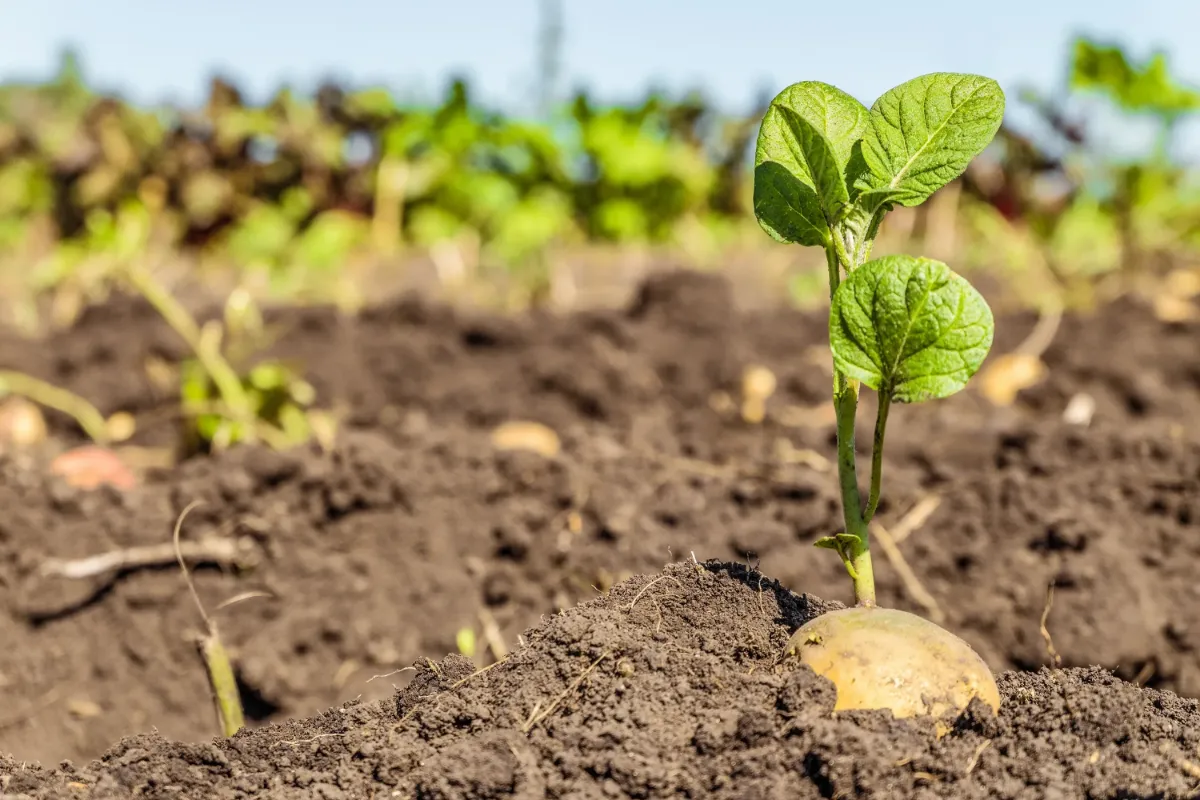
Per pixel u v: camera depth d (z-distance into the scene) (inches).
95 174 142.3
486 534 44.1
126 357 73.5
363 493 44.5
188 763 32.9
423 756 31.9
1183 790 30.7
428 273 122.5
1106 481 45.3
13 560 43.3
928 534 44.3
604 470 46.7
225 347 72.7
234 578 43.1
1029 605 42.2
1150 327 74.4
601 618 33.9
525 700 32.6
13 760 33.6
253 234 134.9
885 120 32.9
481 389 69.1
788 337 79.7
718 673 32.6
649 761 31.1
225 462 45.9
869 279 32.0
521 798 30.7
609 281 118.6
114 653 41.7
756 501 45.3
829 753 30.7
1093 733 32.1
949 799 30.4
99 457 50.2
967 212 124.0
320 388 68.7
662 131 170.4
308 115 147.1
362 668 41.3
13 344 75.2
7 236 146.5
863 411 60.4
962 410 62.5
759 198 33.2
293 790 31.7
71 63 238.2
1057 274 96.7
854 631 32.3
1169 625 41.8
